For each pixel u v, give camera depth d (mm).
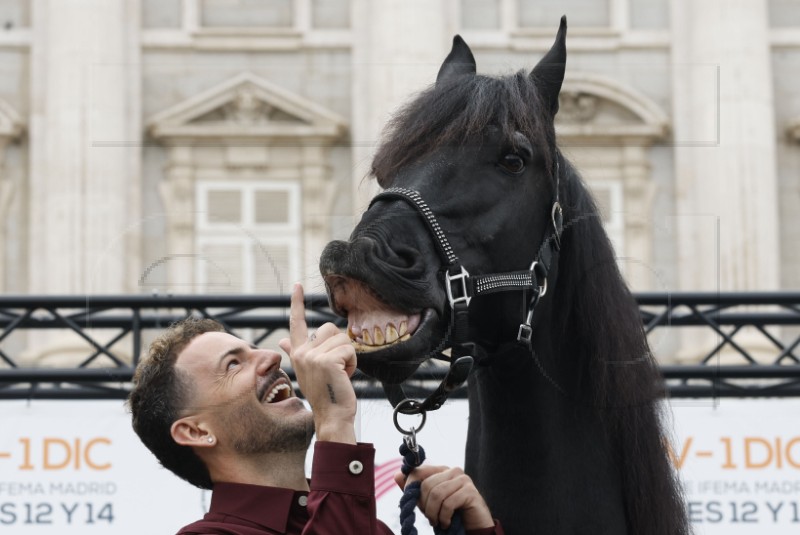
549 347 4539
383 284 3984
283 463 4578
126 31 12961
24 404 10281
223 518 4457
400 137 4371
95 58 12961
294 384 8734
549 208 4445
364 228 4125
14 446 10227
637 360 4625
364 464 4270
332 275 4012
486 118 4312
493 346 4410
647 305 8156
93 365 10438
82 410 10250
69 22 13367
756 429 10391
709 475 10375
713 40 13094
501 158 4320
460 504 4441
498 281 4270
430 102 4398
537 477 4520
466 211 4242
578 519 4512
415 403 4387
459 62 4777
